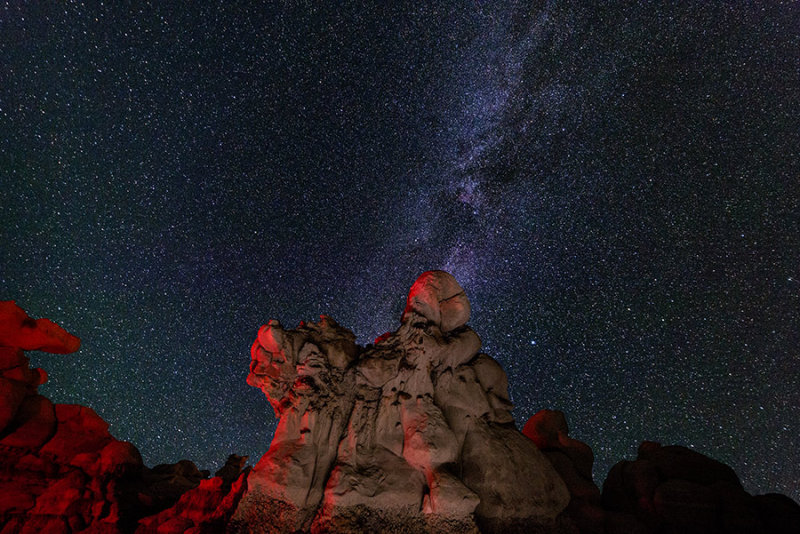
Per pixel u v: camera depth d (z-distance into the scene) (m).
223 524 4.99
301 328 5.56
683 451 6.42
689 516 5.63
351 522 4.62
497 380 6.04
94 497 6.38
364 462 5.02
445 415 5.51
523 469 5.44
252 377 5.28
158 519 5.91
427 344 5.48
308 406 5.05
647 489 5.98
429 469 5.02
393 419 5.27
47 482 6.55
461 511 4.82
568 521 5.48
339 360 5.32
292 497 4.66
